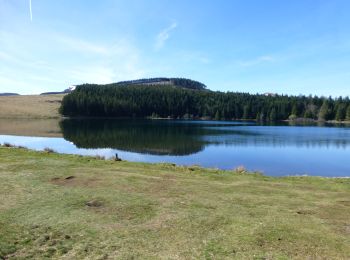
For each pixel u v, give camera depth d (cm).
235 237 973
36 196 1309
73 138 5744
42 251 858
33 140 5384
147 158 3762
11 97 17825
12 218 1073
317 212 1226
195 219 1104
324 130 8638
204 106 16175
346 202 1377
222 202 1312
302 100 16612
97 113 13138
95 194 1352
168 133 6900
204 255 855
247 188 1586
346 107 14575
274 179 1923
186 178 1769
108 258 829
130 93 16138
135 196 1346
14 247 873
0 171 1745
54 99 17875
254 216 1156
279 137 6400
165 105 15462
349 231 1044
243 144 5188
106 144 4966
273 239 966
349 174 3080
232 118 15988
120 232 988
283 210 1237
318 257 866
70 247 884
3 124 8712
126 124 9762
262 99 17012
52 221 1056
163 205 1240
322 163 3628
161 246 902
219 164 3453
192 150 4453
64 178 1622
